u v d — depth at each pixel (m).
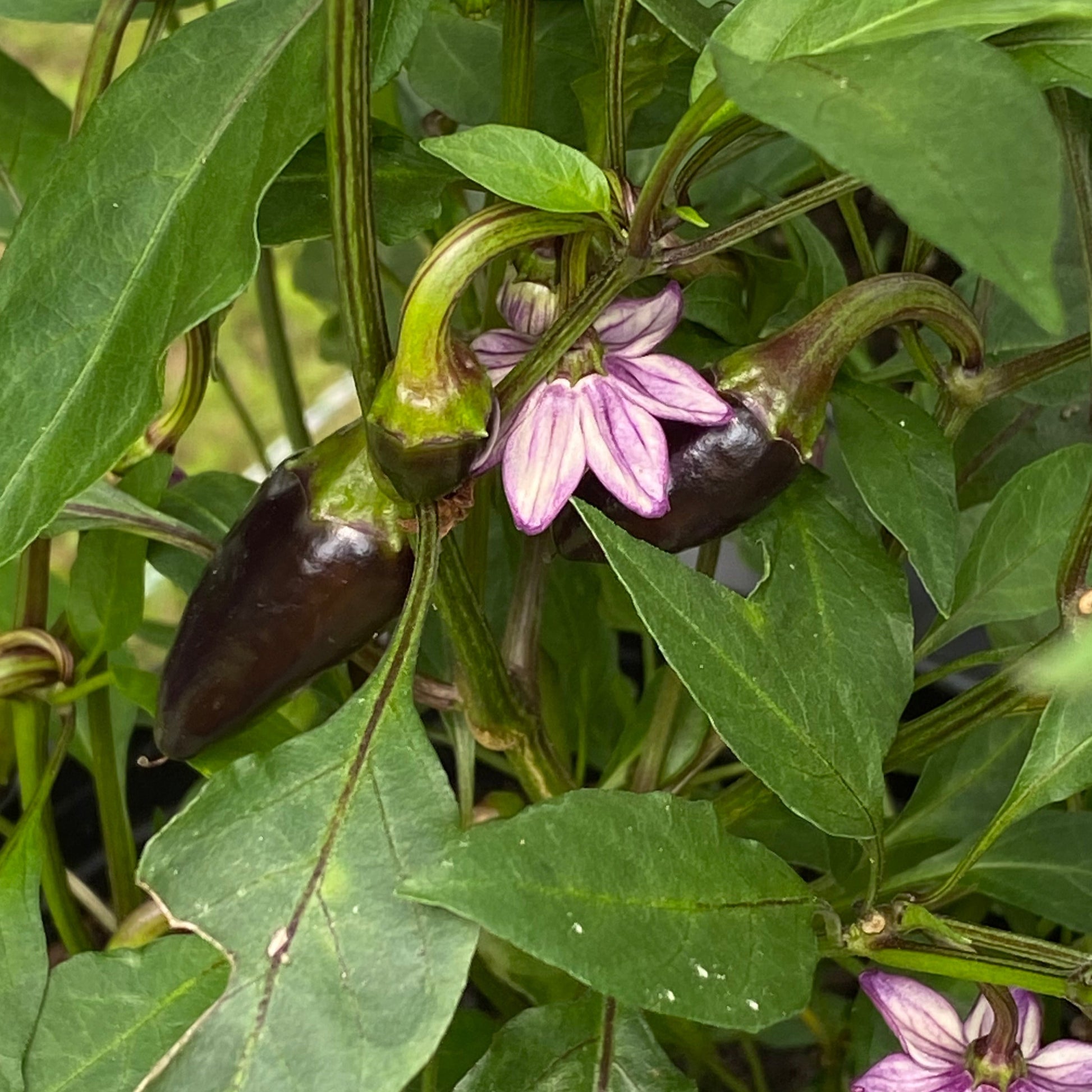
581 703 0.67
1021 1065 0.56
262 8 0.54
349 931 0.53
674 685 0.62
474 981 0.66
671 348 0.60
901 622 0.57
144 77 0.54
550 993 0.63
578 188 0.53
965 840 0.60
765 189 0.61
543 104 0.61
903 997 0.56
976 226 0.48
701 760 0.61
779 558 0.57
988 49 0.50
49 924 0.74
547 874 0.52
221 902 0.53
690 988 0.53
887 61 0.50
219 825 0.53
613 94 0.54
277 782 0.53
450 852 0.52
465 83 0.62
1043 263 0.48
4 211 0.63
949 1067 0.56
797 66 0.50
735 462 0.55
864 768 0.55
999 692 0.57
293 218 0.56
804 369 0.55
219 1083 0.52
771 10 0.52
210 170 0.54
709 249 0.54
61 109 0.63
